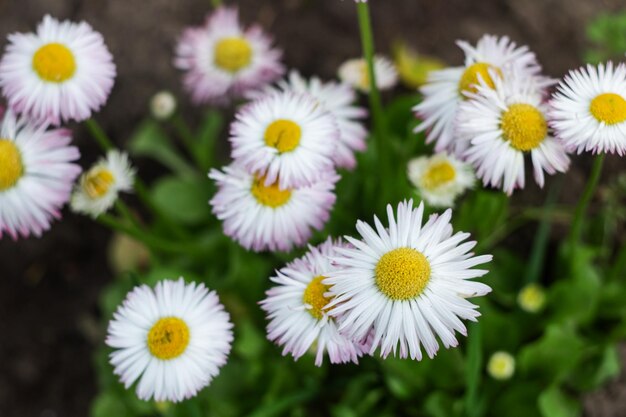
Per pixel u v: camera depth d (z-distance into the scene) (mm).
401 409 299
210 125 343
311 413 303
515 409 292
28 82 268
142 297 250
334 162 267
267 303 241
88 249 366
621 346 304
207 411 298
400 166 303
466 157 251
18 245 366
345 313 233
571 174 332
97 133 288
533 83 253
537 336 305
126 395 306
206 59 314
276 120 260
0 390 350
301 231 260
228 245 322
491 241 320
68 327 356
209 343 248
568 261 303
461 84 264
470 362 267
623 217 319
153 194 337
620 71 246
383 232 231
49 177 261
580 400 298
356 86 315
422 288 229
